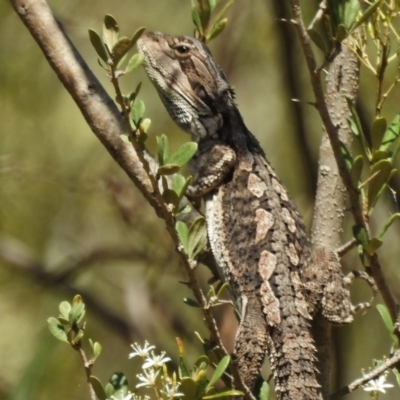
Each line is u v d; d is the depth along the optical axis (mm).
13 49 13555
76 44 14000
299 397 7977
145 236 13312
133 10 13625
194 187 9758
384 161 6738
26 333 13508
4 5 13500
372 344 13445
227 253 9211
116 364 13562
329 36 6324
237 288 9000
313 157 12727
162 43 10188
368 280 8398
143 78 14141
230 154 9766
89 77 7746
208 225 9586
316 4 11992
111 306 14336
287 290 8633
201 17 8273
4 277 13906
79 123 13914
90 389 6223
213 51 13617
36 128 13664
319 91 6246
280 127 14242
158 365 5957
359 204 6656
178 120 10203
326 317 8422
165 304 13852
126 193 13086
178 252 6160
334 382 12211
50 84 13750
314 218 8648
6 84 13586
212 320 6309
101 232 13734
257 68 14023
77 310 6309
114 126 7648
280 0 12508
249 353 8414
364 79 11969
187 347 13578
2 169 12336
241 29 13539
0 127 13523
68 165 13602
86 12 13375
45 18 7789
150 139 14008
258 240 9086
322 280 8469
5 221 13672
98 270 14664
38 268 13508
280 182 9789
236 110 10258
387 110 11930
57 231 13773
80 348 6273
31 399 7664
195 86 10055
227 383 7082
